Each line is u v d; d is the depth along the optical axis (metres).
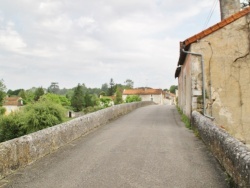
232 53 12.29
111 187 5.02
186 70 15.45
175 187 4.99
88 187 5.03
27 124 19.45
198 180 5.32
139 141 9.10
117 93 74.50
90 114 12.27
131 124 13.85
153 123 14.23
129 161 6.66
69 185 5.15
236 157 4.83
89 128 11.55
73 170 6.02
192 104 12.36
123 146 8.35
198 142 8.91
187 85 14.87
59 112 20.19
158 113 21.00
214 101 12.24
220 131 6.79
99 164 6.45
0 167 5.53
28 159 6.53
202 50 12.41
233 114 12.16
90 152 7.64
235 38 12.29
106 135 10.45
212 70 12.32
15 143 6.10
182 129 11.90
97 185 5.12
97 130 11.88
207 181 5.27
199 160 6.70
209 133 7.80
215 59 12.33
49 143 7.66
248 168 4.16
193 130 11.33
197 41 12.45
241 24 12.27
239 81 12.21
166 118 16.89
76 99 73.94
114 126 13.14
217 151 6.68
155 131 11.28
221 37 12.35
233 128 12.10
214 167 6.12
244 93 12.17
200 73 12.41
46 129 7.75
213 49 12.36
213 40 12.38
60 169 6.11
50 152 7.65
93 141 9.27
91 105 73.94
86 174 5.74
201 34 12.37
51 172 5.91
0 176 5.50
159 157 7.00
